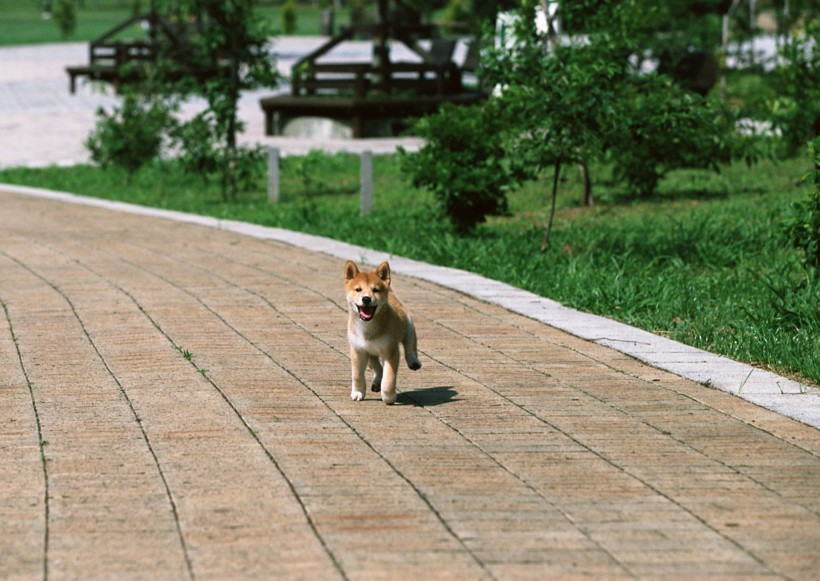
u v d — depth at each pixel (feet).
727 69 118.11
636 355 31.17
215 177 86.17
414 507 19.51
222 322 35.40
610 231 54.08
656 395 27.32
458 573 16.76
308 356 31.09
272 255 49.26
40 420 24.70
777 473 21.54
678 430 24.36
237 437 23.49
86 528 18.47
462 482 20.84
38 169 91.30
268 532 18.31
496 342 33.17
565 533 18.39
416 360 26.99
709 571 16.94
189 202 73.72
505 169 55.31
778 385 27.91
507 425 24.62
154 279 43.01
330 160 91.25
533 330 34.83
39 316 36.19
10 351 31.42
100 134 85.15
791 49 77.87
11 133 115.85
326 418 25.04
